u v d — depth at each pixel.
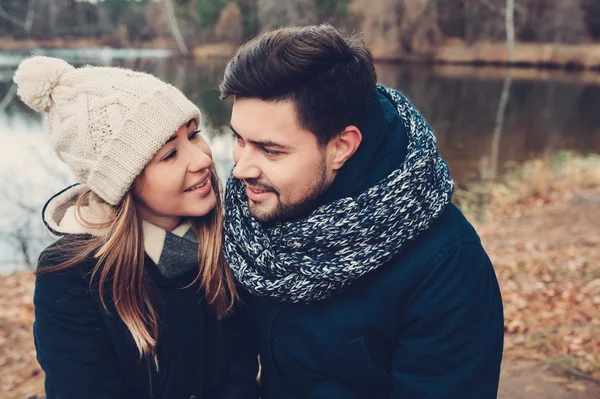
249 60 1.20
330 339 1.35
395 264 1.30
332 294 1.34
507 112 19.09
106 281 1.36
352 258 1.25
